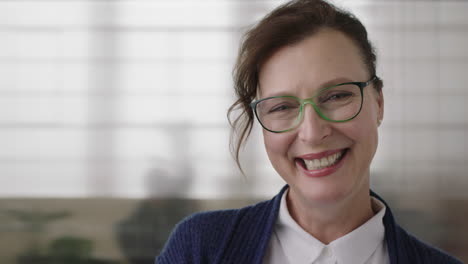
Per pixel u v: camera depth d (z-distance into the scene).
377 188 3.28
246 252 0.77
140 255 3.33
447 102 3.27
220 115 3.39
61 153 3.39
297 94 0.68
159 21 3.42
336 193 0.68
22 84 3.41
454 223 3.23
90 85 3.42
